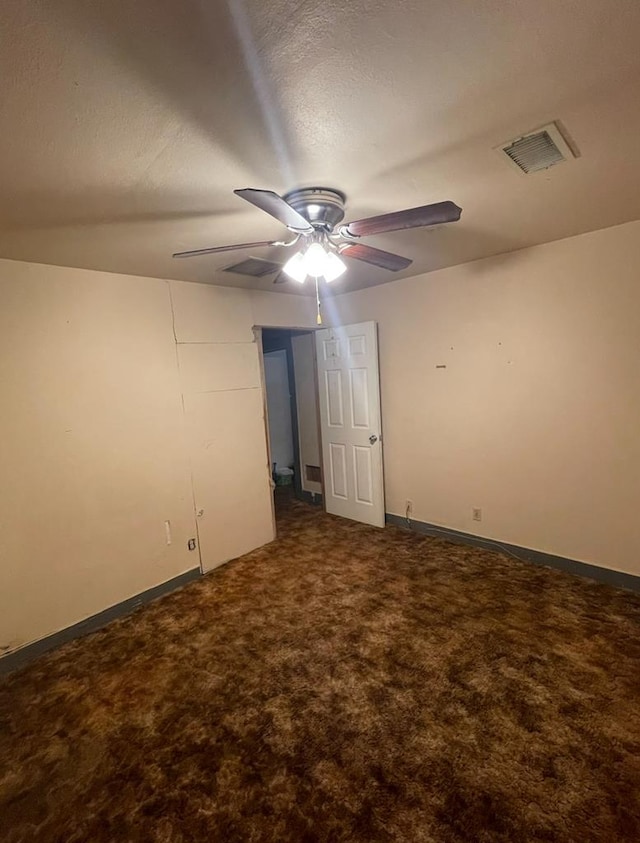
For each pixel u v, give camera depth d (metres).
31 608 2.45
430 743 1.69
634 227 2.44
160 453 3.05
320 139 1.37
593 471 2.79
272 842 1.38
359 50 1.00
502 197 1.95
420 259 3.03
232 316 3.50
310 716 1.86
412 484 3.87
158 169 1.48
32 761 1.74
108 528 2.78
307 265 1.83
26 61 0.95
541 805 1.43
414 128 1.34
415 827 1.39
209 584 3.15
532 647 2.21
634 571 2.68
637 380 2.55
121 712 1.97
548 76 1.12
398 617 2.55
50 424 2.51
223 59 0.99
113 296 2.78
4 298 2.33
